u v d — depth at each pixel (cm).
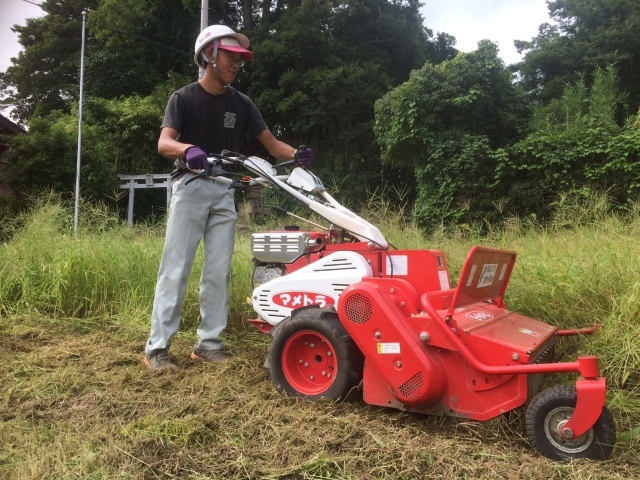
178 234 349
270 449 225
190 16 2352
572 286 370
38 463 207
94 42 2655
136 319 460
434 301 267
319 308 286
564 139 1038
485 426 240
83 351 383
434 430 244
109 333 440
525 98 1320
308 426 245
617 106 1566
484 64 1229
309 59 2125
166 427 244
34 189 1423
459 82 1224
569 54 2362
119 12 2347
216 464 213
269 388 301
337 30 2283
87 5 2756
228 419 255
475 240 528
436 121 1214
